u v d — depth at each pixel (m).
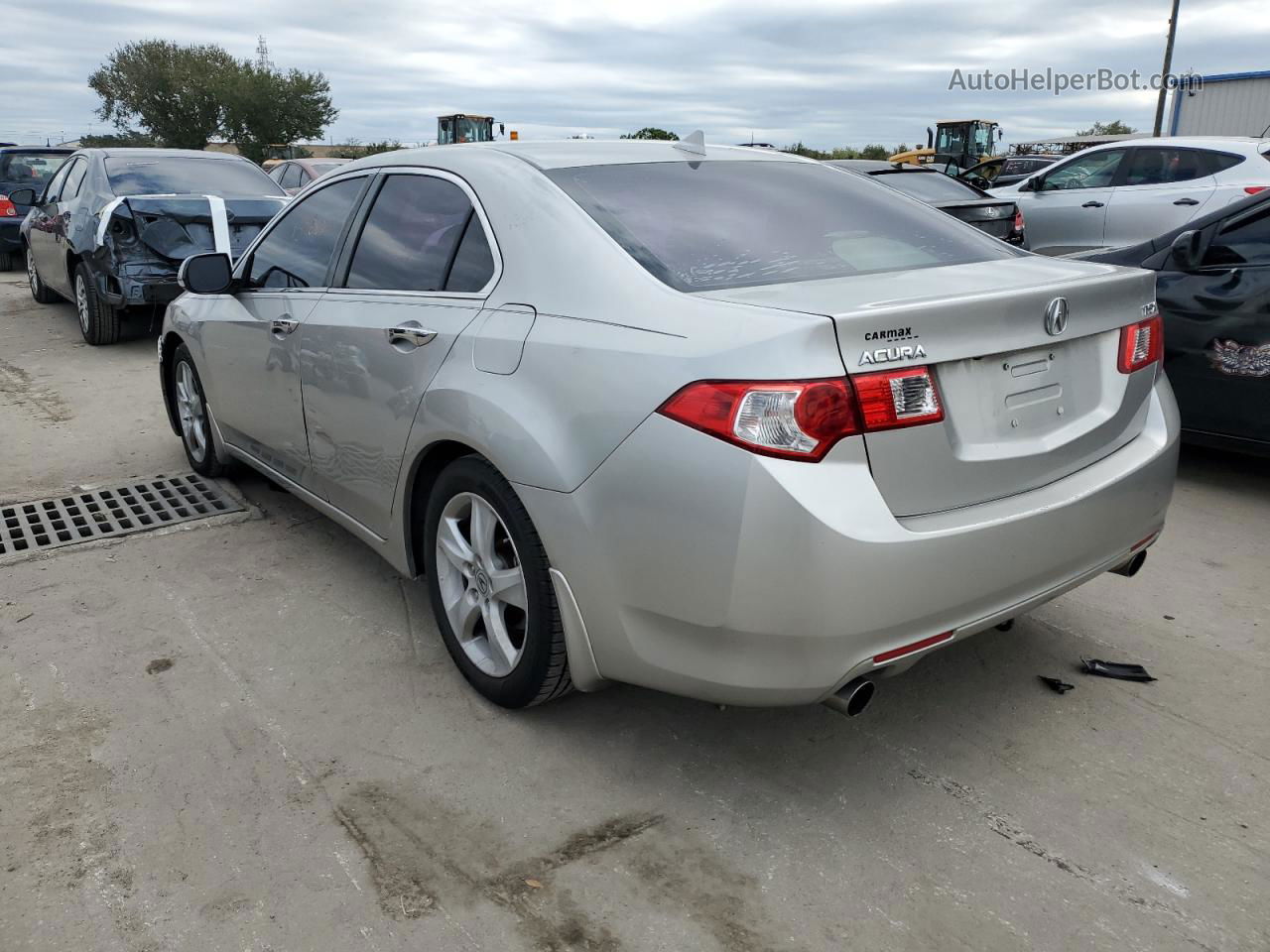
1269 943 1.99
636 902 2.10
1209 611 3.48
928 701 2.89
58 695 2.87
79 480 4.84
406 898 2.10
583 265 2.47
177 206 7.93
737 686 2.14
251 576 3.70
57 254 9.17
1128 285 2.60
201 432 4.68
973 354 2.19
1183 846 2.28
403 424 2.86
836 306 2.09
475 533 2.71
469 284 2.77
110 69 55.41
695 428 2.07
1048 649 3.20
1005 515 2.25
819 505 1.99
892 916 2.06
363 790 2.45
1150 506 2.66
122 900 2.08
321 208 3.64
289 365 3.53
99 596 3.52
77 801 2.39
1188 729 2.75
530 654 2.56
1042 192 10.12
